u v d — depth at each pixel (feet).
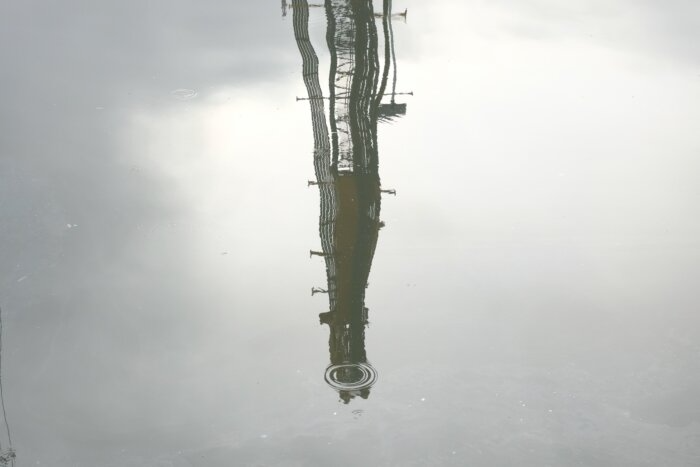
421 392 22.00
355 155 34.04
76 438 20.24
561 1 49.16
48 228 28.86
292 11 47.32
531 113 37.52
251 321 24.97
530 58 42.57
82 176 31.91
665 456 19.71
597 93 39.27
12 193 30.32
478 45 43.96
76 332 24.08
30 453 19.69
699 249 28.66
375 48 42.96
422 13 47.19
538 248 28.78
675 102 38.34
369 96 38.37
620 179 32.71
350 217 30.25
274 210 30.45
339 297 26.13
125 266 27.17
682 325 24.79
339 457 19.76
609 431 20.57
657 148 34.81
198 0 48.21
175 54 42.01
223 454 19.77
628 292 26.45
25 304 25.09
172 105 37.58
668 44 44.32
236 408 21.43
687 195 31.60
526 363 23.18
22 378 22.21
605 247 28.76
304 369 22.95
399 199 31.32
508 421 20.95
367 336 24.36
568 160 34.06
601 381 22.40
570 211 30.76
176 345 23.82
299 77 40.22
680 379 22.41
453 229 29.71
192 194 31.35
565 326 24.85
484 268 27.73
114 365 22.89
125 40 43.37
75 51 42.11
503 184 32.42
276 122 36.40
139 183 31.83
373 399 21.80
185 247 28.40
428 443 20.21
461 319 25.20
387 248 28.58
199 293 26.16
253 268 27.35
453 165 33.60
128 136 34.94
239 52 42.39
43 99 37.42
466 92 39.19
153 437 20.34
